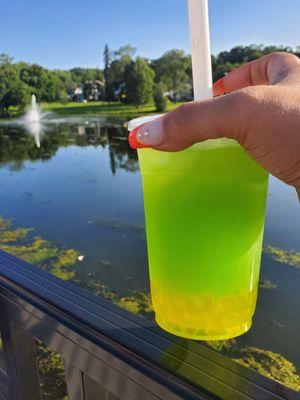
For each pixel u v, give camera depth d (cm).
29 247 511
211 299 50
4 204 692
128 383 61
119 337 63
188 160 47
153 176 50
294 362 246
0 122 1784
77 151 1152
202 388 52
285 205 506
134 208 648
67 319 70
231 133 41
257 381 52
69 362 72
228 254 49
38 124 1675
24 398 87
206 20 49
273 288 343
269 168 43
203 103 40
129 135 46
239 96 40
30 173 921
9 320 84
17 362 86
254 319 298
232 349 260
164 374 56
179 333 53
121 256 471
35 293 76
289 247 407
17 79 1916
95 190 760
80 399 72
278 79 49
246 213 49
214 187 48
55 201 701
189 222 49
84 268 444
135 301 368
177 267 51
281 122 39
